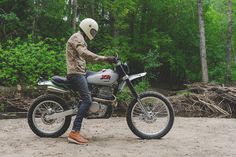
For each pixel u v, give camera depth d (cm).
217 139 775
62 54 1583
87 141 712
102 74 723
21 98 1401
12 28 2128
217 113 1562
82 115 710
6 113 1280
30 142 717
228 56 2342
